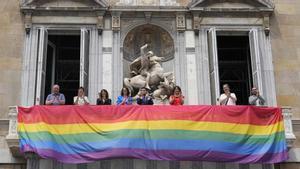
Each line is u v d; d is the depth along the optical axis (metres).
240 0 23.27
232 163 19.48
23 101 21.31
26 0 22.66
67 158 18.31
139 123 18.62
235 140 18.73
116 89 21.91
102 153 18.28
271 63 22.58
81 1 22.89
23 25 22.56
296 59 22.81
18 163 20.42
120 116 18.83
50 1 22.81
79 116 18.83
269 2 23.25
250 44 22.80
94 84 21.91
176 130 18.61
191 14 23.11
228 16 23.16
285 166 20.83
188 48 22.67
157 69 22.23
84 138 18.55
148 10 22.94
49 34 22.88
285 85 22.34
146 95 20.45
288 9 23.61
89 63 22.20
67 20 22.67
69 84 24.42
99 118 18.80
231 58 25.19
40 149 18.25
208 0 23.09
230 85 24.88
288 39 23.09
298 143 21.11
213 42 22.39
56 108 18.91
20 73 21.80
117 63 22.30
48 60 23.28
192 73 22.30
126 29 22.92
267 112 19.36
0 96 21.44
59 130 18.62
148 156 18.25
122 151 18.23
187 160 18.39
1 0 22.92
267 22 23.14
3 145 20.53
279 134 19.12
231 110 19.09
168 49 23.28
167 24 23.12
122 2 23.08
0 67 21.83
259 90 21.80
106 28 22.78
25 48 22.19
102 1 22.75
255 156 18.66
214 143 18.56
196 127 18.72
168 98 21.61
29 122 18.77
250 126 19.02
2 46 22.16
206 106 19.06
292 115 21.84
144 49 22.58
